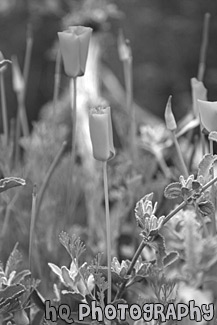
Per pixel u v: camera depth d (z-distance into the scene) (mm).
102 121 650
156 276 668
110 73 1720
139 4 2029
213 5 2016
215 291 809
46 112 1415
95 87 1310
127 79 954
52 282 825
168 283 688
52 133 939
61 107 1343
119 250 925
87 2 1347
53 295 810
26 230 880
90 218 935
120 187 897
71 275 680
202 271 773
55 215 887
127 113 1003
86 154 1085
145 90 2039
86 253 860
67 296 686
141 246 649
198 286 774
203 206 628
